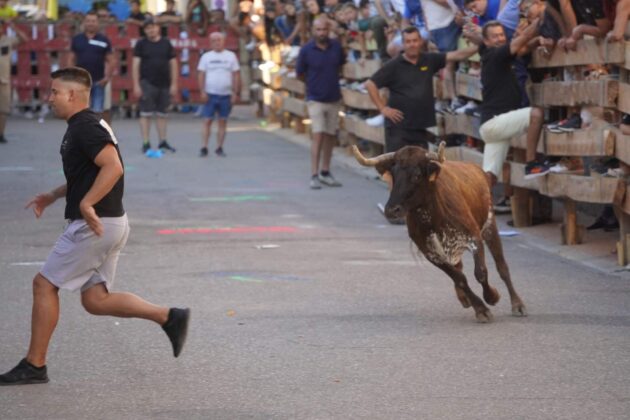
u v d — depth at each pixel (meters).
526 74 16.45
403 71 18.42
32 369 9.28
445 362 9.85
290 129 34.28
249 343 10.59
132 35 38.25
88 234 9.12
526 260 14.84
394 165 10.98
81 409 8.64
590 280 13.45
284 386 9.20
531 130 15.88
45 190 21.50
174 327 9.44
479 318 11.30
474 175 11.82
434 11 19.20
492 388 9.05
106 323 11.41
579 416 8.31
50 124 36.12
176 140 31.25
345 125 26.98
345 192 21.53
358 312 11.86
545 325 11.19
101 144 9.05
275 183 22.81
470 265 14.48
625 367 9.62
